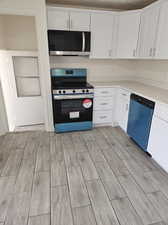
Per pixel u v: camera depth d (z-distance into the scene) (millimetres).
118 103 3037
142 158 2236
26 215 1383
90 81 3418
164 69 2590
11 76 3410
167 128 1751
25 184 1729
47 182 1764
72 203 1505
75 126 3010
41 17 2357
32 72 3590
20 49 3355
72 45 2662
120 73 3557
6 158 2197
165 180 1821
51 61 3119
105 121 3227
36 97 3711
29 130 3246
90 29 2791
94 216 1381
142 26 2602
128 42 2846
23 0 2234
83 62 3275
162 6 2086
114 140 2742
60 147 2498
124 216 1386
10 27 3180
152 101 1994
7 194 1596
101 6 2975
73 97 2777
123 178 1843
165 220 1357
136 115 2393
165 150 1817
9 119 3395
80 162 2127
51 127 3045
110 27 2857
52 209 1441
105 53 3000
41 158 2207
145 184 1755
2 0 2189
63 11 2592
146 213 1417
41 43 2494
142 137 2283
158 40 2227
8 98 3412
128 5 2908
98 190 1663
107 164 2092
